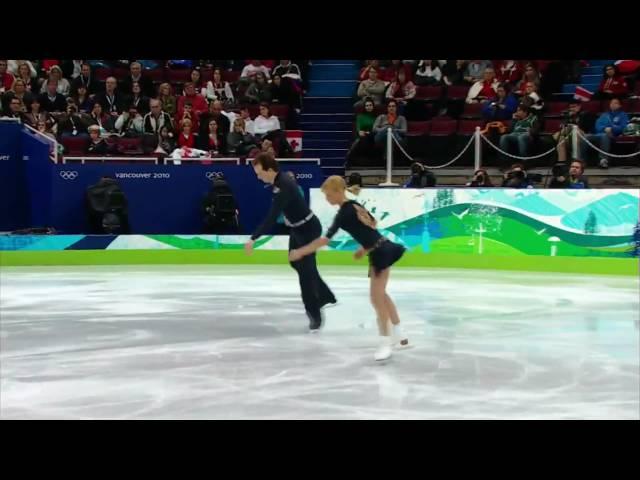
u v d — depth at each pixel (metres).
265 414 18.31
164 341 27.58
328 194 24.52
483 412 18.55
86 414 18.33
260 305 36.03
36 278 45.69
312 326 29.59
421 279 46.00
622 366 23.81
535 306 36.06
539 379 22.05
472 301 37.47
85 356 25.06
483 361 24.42
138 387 20.97
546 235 49.97
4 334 28.88
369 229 24.23
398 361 24.41
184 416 18.16
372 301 24.45
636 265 48.00
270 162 28.41
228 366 23.56
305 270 29.16
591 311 34.75
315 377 22.16
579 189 49.31
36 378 22.06
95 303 36.41
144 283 43.66
